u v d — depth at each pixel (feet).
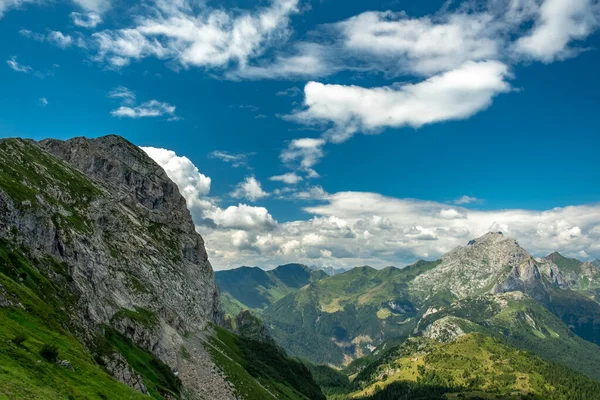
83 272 505.66
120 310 539.29
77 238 536.01
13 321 273.75
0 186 447.83
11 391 188.96
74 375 261.65
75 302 413.39
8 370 209.56
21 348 244.22
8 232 410.31
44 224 465.47
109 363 360.07
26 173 601.62
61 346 288.30
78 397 231.91
